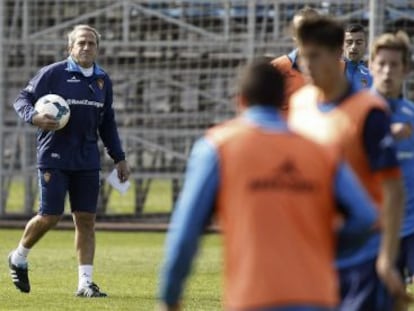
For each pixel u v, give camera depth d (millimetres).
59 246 52219
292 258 15320
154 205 76188
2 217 65500
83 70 34938
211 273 41500
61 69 34875
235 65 67750
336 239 16375
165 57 68750
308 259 15359
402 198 18438
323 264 15508
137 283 38562
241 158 15562
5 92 66875
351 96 19641
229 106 68000
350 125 19266
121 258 47000
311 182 15586
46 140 34844
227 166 15547
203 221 15531
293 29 20203
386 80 22984
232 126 16000
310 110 19859
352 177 15891
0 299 34094
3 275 40312
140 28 69375
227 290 15602
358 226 15906
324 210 15711
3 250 49781
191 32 69125
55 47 68438
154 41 68312
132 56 69062
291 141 15750
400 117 23156
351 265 19359
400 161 23031
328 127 19453
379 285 19312
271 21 67750
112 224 63062
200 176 15531
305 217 15461
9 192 76688
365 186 19250
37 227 35000
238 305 15297
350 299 19406
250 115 16047
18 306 32656
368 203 15852
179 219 15500
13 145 66938
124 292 36125
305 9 26297
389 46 22922
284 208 15422
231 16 68188
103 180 66812
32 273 41094
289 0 65938
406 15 65000
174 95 69188
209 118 68188
